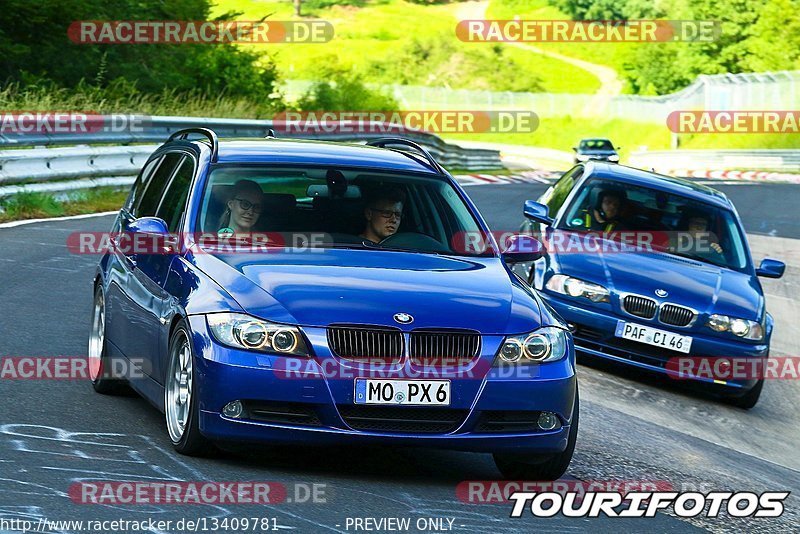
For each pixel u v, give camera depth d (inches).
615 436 529.7
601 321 674.2
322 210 459.5
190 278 414.0
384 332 384.5
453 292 411.8
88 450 393.4
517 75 6151.6
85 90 1863.9
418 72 6176.2
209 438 380.8
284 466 397.7
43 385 495.2
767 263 754.8
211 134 482.9
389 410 384.2
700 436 573.9
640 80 5777.6
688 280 692.7
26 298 700.0
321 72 5541.3
